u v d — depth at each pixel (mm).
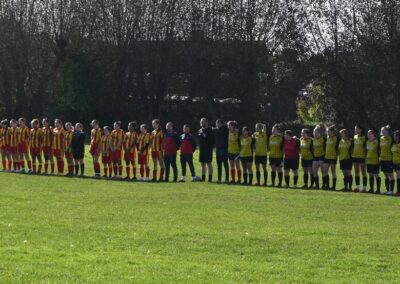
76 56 86625
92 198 28766
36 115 94938
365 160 35188
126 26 88312
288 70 83062
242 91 86250
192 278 15180
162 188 33562
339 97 78000
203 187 34344
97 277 15102
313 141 36250
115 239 19484
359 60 77000
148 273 15555
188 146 38531
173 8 87438
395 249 18953
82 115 87500
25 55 93688
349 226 22641
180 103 90688
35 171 42875
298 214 25141
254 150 37438
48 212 24328
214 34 86125
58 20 92812
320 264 17062
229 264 16781
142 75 89125
